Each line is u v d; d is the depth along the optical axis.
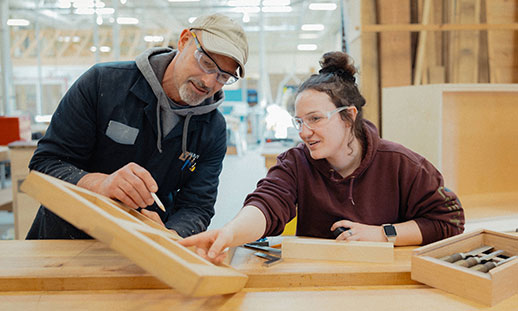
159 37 9.68
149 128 1.32
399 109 2.08
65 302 0.77
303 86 1.13
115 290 0.84
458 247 0.96
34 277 0.83
